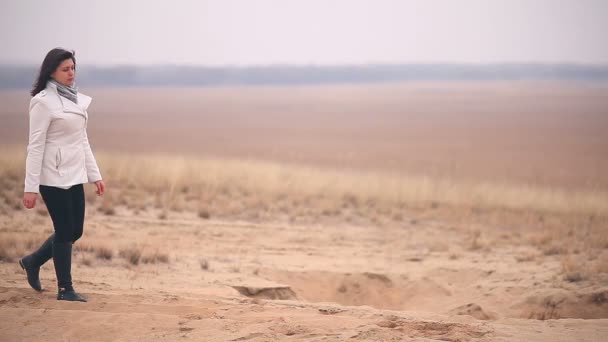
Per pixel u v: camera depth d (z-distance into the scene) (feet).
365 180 77.56
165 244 41.52
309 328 20.06
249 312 22.41
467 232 56.59
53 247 23.02
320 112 473.67
